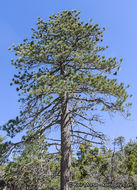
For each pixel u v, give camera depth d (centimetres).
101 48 1382
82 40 1355
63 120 1177
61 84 1007
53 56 1241
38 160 1188
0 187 1224
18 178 1184
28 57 1250
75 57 1180
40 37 1452
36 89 1005
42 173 1223
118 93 1045
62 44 1253
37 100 1097
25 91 1171
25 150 1105
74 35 1380
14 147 1094
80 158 1377
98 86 1034
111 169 1223
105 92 1055
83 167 1285
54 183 1357
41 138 1151
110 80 1100
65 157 1073
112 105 1086
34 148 1129
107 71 1198
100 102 1102
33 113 1151
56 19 1482
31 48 1298
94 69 1225
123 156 1255
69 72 1248
